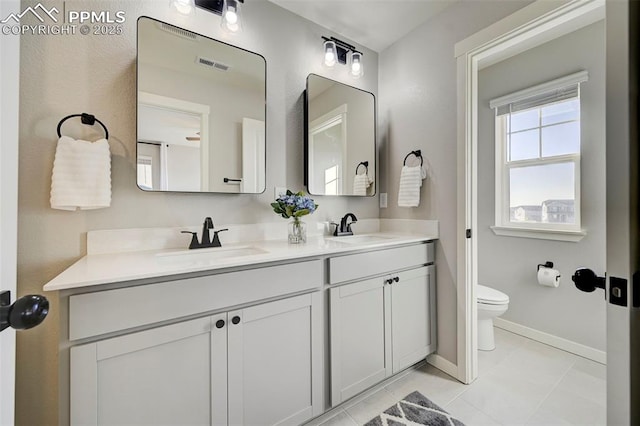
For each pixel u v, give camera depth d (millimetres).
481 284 2557
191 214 1474
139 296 896
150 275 897
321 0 1728
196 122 1478
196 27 1492
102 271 906
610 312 528
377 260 1551
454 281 1751
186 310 978
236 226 1607
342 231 1920
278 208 1597
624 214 505
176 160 1420
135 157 1327
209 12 1532
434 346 1845
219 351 1043
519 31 1428
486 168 2514
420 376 1760
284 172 1788
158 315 927
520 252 2289
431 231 1881
